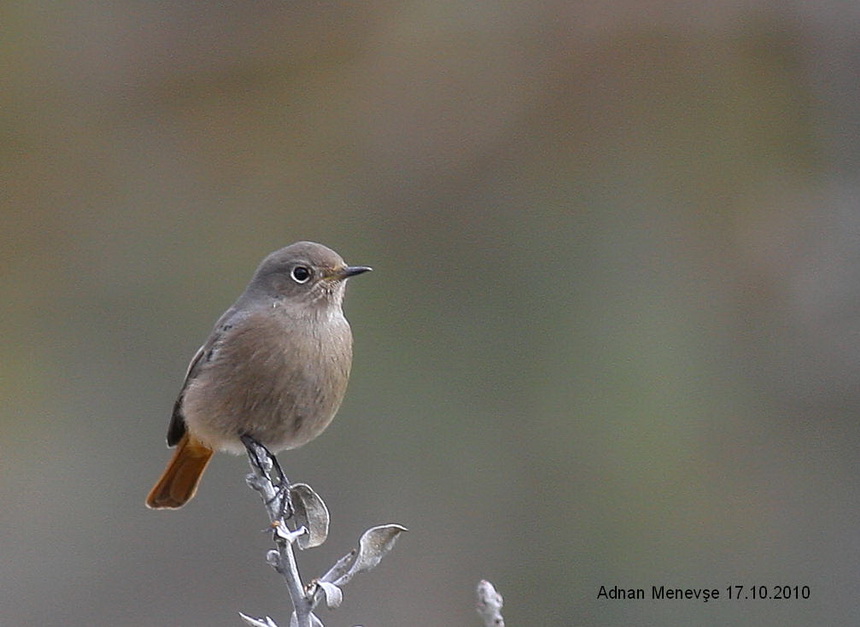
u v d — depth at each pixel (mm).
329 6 14688
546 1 14477
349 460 14289
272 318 9953
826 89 14258
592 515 13711
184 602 14305
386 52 14711
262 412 9930
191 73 14961
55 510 14703
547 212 14648
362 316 14508
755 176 14516
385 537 7141
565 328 14312
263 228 14945
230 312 10219
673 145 14672
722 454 13766
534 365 14289
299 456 14352
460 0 14570
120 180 15211
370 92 14734
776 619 12984
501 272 14570
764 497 13609
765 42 14516
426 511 14055
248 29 14828
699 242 14508
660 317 14281
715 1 14344
